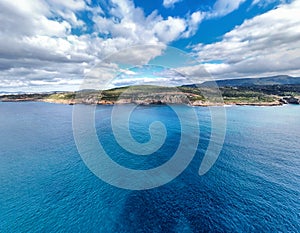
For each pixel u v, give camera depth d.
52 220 19.86
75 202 22.61
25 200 23.00
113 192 24.39
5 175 29.30
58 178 28.05
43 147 42.28
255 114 83.06
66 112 97.75
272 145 41.56
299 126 60.03
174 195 23.83
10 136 52.72
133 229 18.78
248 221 19.23
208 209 21.20
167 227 18.97
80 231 18.55
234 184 25.95
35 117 85.00
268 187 25.06
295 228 18.14
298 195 23.12
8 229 18.75
